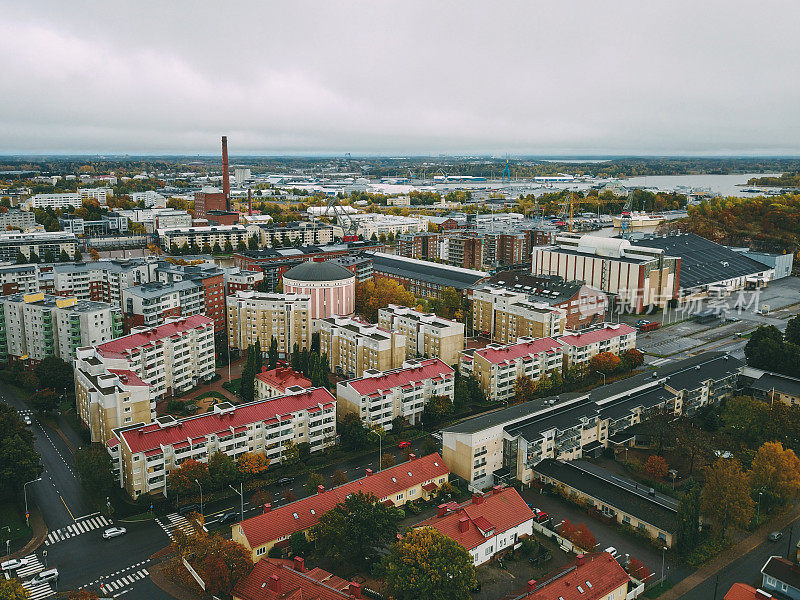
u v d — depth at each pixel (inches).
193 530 6973.4
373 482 7731.3
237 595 5880.9
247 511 7706.7
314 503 7209.6
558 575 5915.4
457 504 7844.5
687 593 6382.9
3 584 5556.1
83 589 6181.1
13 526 7564.0
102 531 7490.2
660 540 7116.1
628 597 6181.1
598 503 7805.1
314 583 5669.3
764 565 6815.9
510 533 6963.6
